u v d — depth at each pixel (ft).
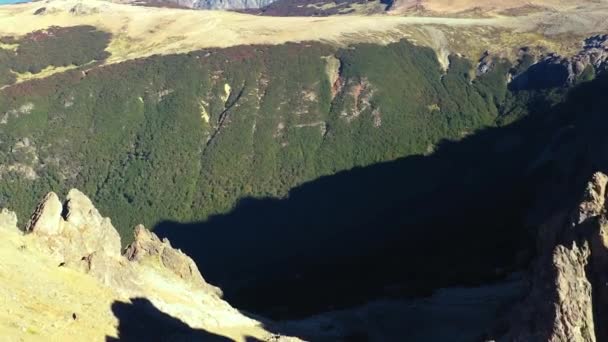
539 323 135.54
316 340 276.41
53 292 195.11
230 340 241.35
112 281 233.14
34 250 221.05
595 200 148.56
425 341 274.16
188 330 232.73
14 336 152.25
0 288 176.86
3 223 233.35
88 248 248.93
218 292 320.29
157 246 314.55
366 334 293.43
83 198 267.80
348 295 384.47
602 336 131.34
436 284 358.23
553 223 162.71
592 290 135.44
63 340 167.32
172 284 290.15
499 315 225.97
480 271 363.35
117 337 190.60
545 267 141.18
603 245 137.80
